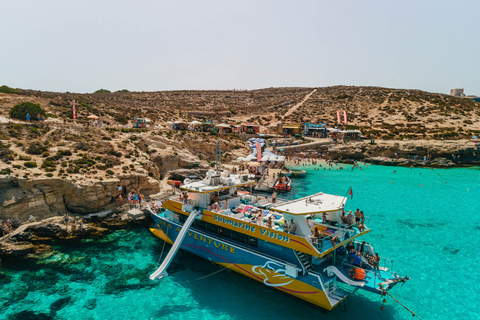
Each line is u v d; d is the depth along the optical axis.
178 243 24.16
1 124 44.91
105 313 19.73
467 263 26.27
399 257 27.42
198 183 26.75
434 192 49.91
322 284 18.91
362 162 79.81
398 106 125.50
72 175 35.00
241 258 23.03
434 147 77.00
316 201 21.89
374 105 131.12
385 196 47.53
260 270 21.92
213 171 26.64
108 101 109.19
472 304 20.67
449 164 72.81
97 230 31.73
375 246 29.66
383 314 19.75
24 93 88.19
